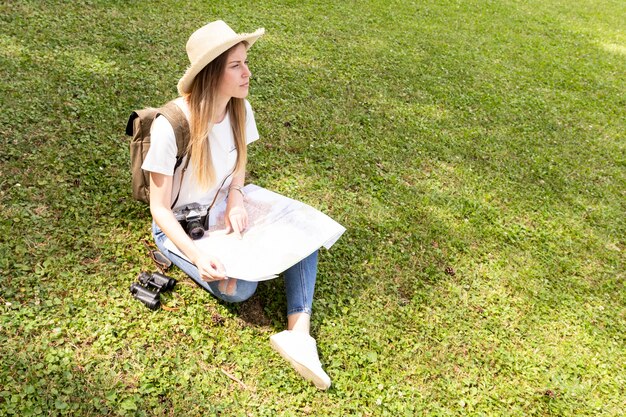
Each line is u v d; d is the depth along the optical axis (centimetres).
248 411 305
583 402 358
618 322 431
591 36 1272
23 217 380
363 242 447
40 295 333
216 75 303
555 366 381
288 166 515
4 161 422
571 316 427
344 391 327
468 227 499
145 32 687
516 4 1395
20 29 613
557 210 561
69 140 462
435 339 378
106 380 298
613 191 620
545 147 682
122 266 369
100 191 421
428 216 498
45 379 289
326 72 722
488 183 575
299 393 321
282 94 632
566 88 910
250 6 886
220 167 338
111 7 735
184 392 303
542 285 452
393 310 392
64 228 382
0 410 268
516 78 893
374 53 833
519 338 397
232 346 338
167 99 556
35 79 527
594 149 711
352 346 356
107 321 329
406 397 334
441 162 592
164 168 308
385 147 587
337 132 588
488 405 343
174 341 330
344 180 514
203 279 316
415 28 1005
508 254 479
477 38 1045
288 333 333
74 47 607
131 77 578
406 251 452
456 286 430
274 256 323
